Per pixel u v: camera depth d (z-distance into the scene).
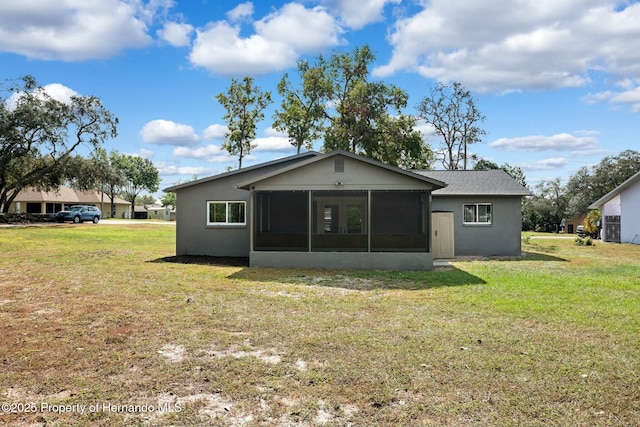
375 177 14.35
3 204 40.34
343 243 14.49
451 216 18.38
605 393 4.25
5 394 4.21
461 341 5.91
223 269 13.84
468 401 4.06
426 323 6.91
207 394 4.23
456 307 8.15
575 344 5.78
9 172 38.66
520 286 10.51
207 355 5.36
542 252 21.31
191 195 17.88
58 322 6.95
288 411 3.87
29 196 55.69
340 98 39.16
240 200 17.77
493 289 10.11
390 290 10.11
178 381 4.54
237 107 42.06
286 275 12.57
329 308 8.08
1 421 3.67
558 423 3.66
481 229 19.48
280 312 7.74
